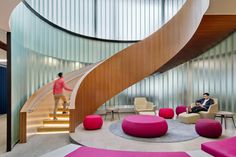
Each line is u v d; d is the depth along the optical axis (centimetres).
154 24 1029
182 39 582
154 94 1012
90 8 969
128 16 1017
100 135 503
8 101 439
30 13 632
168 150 388
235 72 612
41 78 717
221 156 258
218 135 464
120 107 969
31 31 637
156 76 1012
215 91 714
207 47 709
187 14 547
